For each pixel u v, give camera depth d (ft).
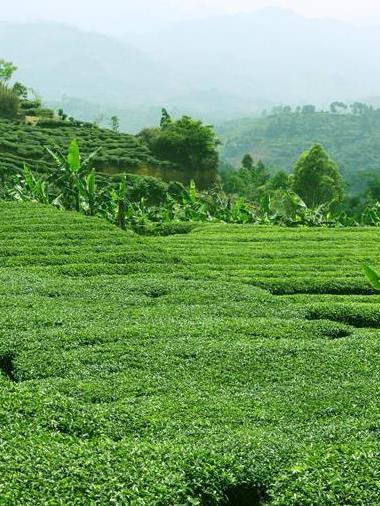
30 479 22.74
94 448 25.61
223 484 24.35
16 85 276.82
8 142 200.44
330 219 96.17
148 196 140.56
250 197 244.42
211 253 62.90
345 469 24.40
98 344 37.88
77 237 63.87
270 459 25.43
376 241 70.64
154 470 24.00
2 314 41.73
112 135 245.65
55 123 243.19
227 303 46.73
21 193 91.61
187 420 28.96
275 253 63.21
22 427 26.91
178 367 34.96
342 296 50.85
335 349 38.06
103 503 21.99
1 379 32.40
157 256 58.65
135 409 29.76
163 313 43.80
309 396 31.94
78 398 31.12
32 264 55.77
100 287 49.16
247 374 34.58
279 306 47.01
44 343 37.37
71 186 82.89
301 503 23.00
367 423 28.71
